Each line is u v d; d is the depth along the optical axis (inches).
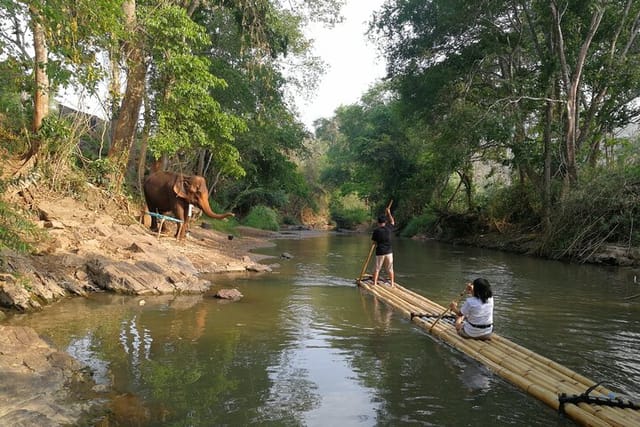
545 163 829.2
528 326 297.1
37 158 469.4
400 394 185.9
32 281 309.4
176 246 517.7
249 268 485.7
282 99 995.3
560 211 740.7
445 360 227.3
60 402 164.4
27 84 476.1
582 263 663.8
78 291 330.6
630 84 784.9
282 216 1830.7
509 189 1026.1
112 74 504.7
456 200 1330.0
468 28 916.0
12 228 297.4
